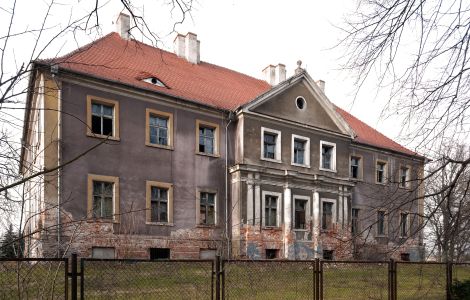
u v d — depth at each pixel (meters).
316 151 23.66
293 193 21.91
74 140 16.17
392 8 4.53
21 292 5.08
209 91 22.39
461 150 5.84
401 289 9.96
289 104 22.88
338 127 25.03
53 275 5.94
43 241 6.20
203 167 19.91
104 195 16.89
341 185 23.94
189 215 19.05
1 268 5.08
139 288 7.55
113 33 22.56
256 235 20.02
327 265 11.50
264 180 20.94
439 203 5.68
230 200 20.44
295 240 21.34
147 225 17.70
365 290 9.41
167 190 18.69
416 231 6.03
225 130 20.97
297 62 23.72
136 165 17.84
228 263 7.37
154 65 21.89
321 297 7.12
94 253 16.06
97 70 17.59
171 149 19.02
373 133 31.30
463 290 8.79
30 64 3.31
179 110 19.64
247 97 24.06
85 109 16.73
